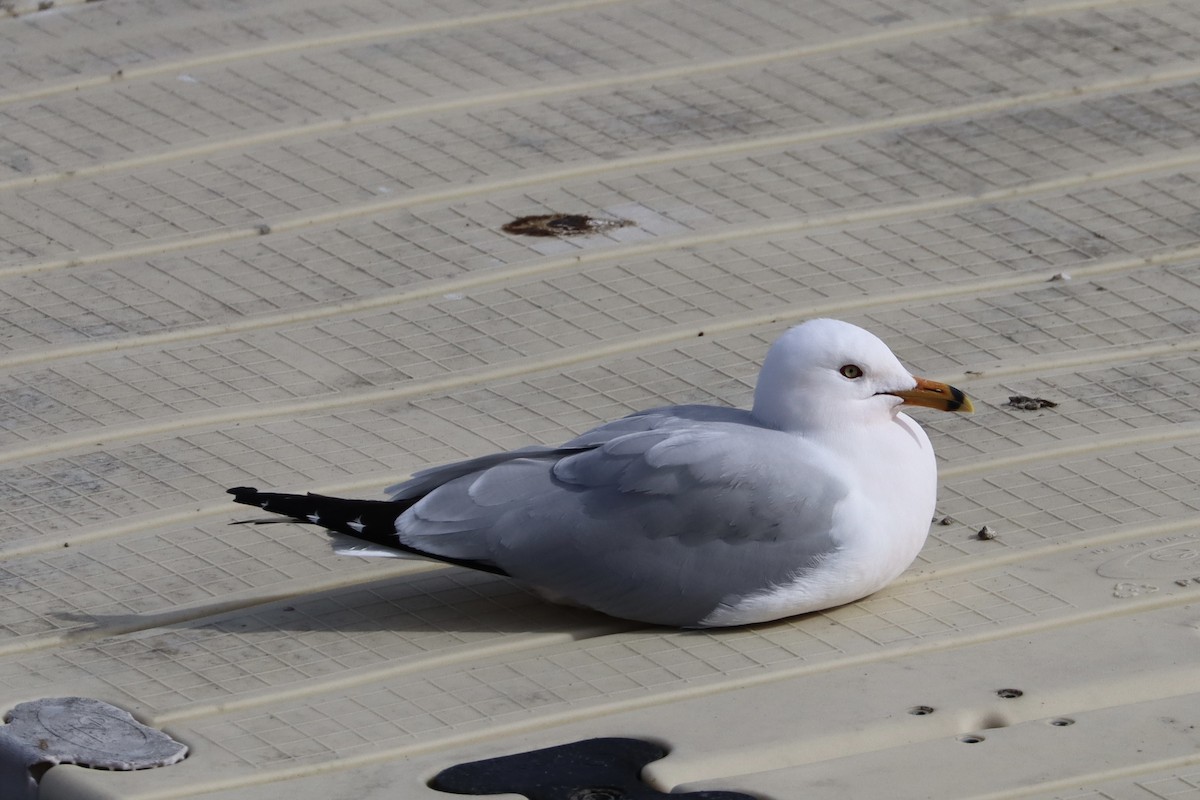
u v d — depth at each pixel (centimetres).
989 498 1012
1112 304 1224
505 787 760
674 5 1622
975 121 1446
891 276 1258
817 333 886
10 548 980
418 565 966
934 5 1616
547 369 1162
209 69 1506
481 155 1396
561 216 1327
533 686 845
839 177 1375
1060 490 1017
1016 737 794
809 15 1600
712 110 1456
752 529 862
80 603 927
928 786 755
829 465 873
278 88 1480
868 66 1520
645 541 866
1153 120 1444
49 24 1576
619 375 1152
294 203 1340
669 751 784
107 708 828
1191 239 1295
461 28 1581
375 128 1430
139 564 965
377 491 1029
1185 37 1560
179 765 784
